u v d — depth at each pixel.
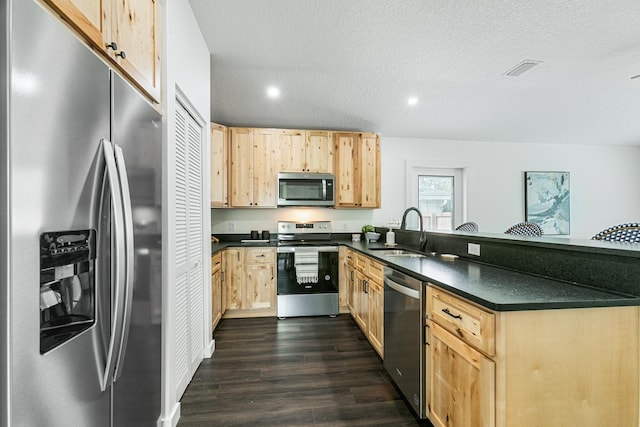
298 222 4.01
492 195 4.72
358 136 3.87
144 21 1.34
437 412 1.42
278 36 2.06
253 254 3.36
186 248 1.94
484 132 4.27
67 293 0.88
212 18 1.90
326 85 2.79
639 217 5.02
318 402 1.79
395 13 1.81
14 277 0.66
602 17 1.82
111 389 1.03
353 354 2.42
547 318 1.06
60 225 0.78
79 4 0.89
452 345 1.29
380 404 1.78
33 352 0.70
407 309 1.68
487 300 1.07
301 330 2.95
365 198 3.87
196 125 2.17
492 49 2.19
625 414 1.10
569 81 2.70
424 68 2.47
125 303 1.00
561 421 1.07
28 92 0.69
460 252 2.19
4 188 0.65
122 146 1.09
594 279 1.25
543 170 4.84
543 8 1.75
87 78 0.89
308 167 3.75
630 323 1.11
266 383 2.00
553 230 4.82
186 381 1.93
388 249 2.88
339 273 3.46
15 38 0.66
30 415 0.70
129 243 1.01
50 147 0.75
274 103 3.20
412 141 4.53
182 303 1.86
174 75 1.63
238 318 3.33
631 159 5.04
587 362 1.08
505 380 1.04
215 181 3.39
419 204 4.62
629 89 2.86
